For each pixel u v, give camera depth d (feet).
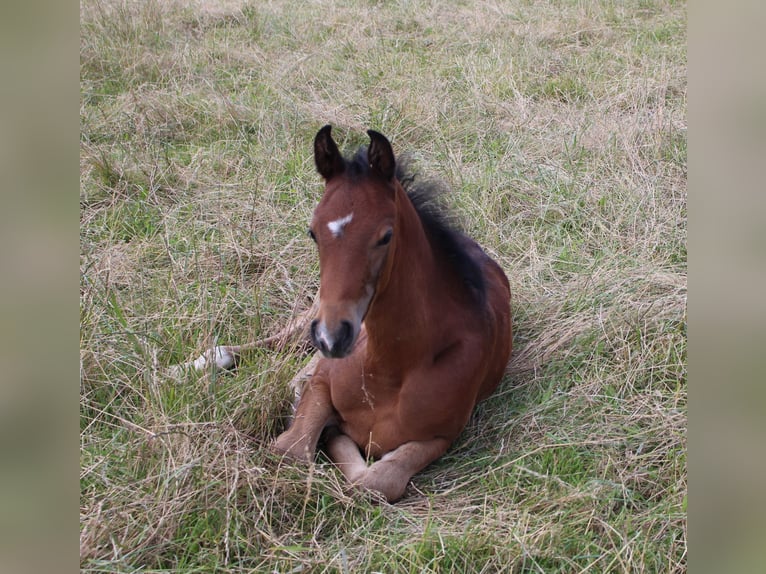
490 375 11.99
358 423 11.13
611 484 10.15
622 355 12.89
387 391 10.73
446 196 15.79
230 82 22.76
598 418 11.59
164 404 11.14
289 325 13.04
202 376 11.81
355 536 9.45
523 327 14.08
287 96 21.24
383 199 9.21
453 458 11.25
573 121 20.25
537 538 9.12
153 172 17.61
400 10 28.25
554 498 9.95
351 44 24.91
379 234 9.05
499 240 16.34
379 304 9.93
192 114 20.56
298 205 16.56
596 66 23.68
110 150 18.76
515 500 10.18
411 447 10.75
